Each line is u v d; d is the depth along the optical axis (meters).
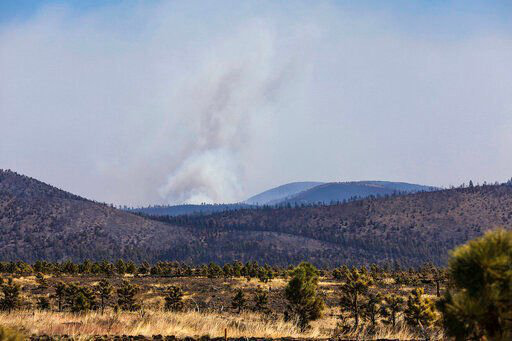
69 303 46.56
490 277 4.25
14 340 4.86
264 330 9.94
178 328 10.14
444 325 4.58
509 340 4.10
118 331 9.90
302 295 19.33
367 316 25.08
